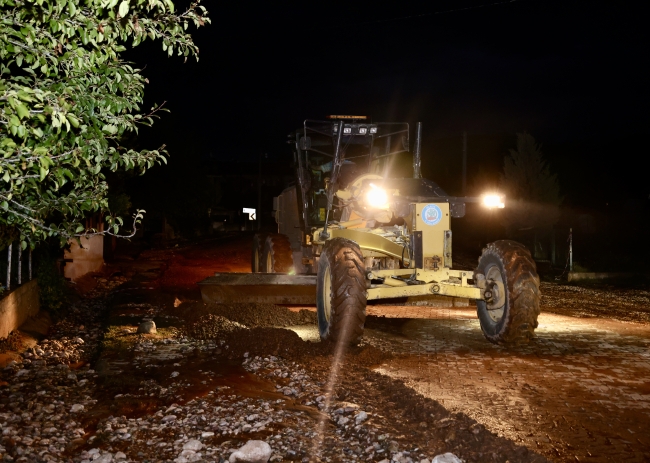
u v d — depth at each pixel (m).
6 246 10.70
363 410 6.28
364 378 7.55
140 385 7.07
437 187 10.48
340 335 9.10
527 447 5.44
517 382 7.50
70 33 4.60
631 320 13.88
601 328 11.45
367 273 9.48
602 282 22.83
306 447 5.37
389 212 10.95
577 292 19.58
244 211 79.94
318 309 10.03
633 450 5.41
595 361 8.62
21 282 11.88
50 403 6.47
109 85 5.17
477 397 6.87
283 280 12.24
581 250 31.59
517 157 28.52
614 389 7.22
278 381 7.50
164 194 38.75
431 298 12.80
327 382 7.37
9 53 4.81
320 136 13.52
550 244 30.45
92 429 5.79
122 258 28.73
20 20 4.58
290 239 16.06
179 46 5.00
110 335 10.02
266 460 5.04
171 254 32.00
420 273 9.52
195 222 48.09
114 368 7.96
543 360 8.66
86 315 14.09
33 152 4.52
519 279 9.23
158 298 14.75
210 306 11.91
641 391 7.14
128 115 5.30
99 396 6.78
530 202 28.03
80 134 5.08
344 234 10.70
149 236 43.62
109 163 5.69
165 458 5.12
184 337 9.90
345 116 13.16
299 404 6.65
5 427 5.67
